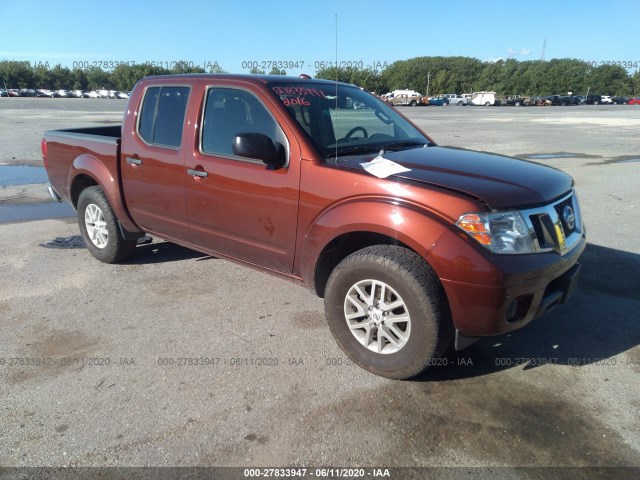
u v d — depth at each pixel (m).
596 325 3.90
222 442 2.64
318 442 2.64
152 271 5.04
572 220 3.34
